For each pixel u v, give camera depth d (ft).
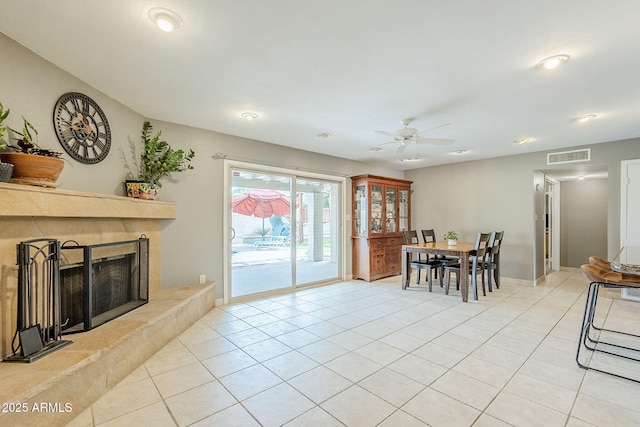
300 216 18.80
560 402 6.48
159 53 7.17
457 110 10.84
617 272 7.91
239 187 16.21
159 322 9.00
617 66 7.68
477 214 19.92
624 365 8.07
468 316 12.10
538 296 15.21
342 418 5.98
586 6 5.50
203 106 10.52
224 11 5.66
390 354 8.75
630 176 14.60
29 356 6.02
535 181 17.84
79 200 7.54
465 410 6.21
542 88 9.01
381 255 19.72
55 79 7.73
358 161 20.42
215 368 7.94
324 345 9.37
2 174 5.85
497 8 5.59
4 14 5.75
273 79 8.52
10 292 6.26
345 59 7.45
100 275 8.58
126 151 10.52
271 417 6.02
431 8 5.60
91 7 5.55
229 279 14.02
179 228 12.34
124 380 7.34
